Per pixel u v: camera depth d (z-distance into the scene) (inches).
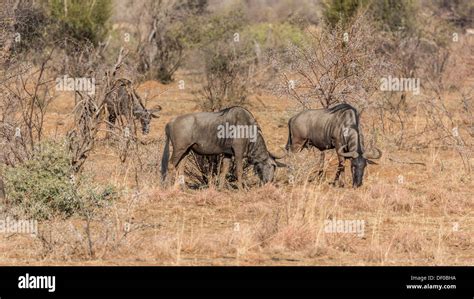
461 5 2001.7
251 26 1787.6
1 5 960.9
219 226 553.0
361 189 672.4
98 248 478.6
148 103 1217.4
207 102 1165.7
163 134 945.5
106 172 701.9
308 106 824.3
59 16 1396.4
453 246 523.2
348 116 690.2
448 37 1528.1
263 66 1333.7
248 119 662.5
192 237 499.5
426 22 1592.0
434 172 769.6
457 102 1172.5
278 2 2364.7
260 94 1279.5
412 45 1311.5
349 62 819.4
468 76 1363.2
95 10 1428.4
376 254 485.7
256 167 669.3
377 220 578.2
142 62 1493.6
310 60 824.3
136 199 581.3
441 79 1291.8
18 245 491.5
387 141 887.1
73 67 891.4
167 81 1505.9
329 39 827.4
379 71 887.7
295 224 515.2
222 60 1296.8
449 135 877.8
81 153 631.2
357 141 682.2
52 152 587.2
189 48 1528.1
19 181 570.3
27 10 1214.3
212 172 701.9
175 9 1558.8
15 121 666.2
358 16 979.3
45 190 565.0
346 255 491.2
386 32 1312.7
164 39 1531.7
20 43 1085.8
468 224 581.0
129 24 1609.3
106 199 603.8
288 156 719.7
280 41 1566.2
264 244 505.4
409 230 526.0
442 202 641.0
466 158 837.2
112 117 792.3
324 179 725.9
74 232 488.4
